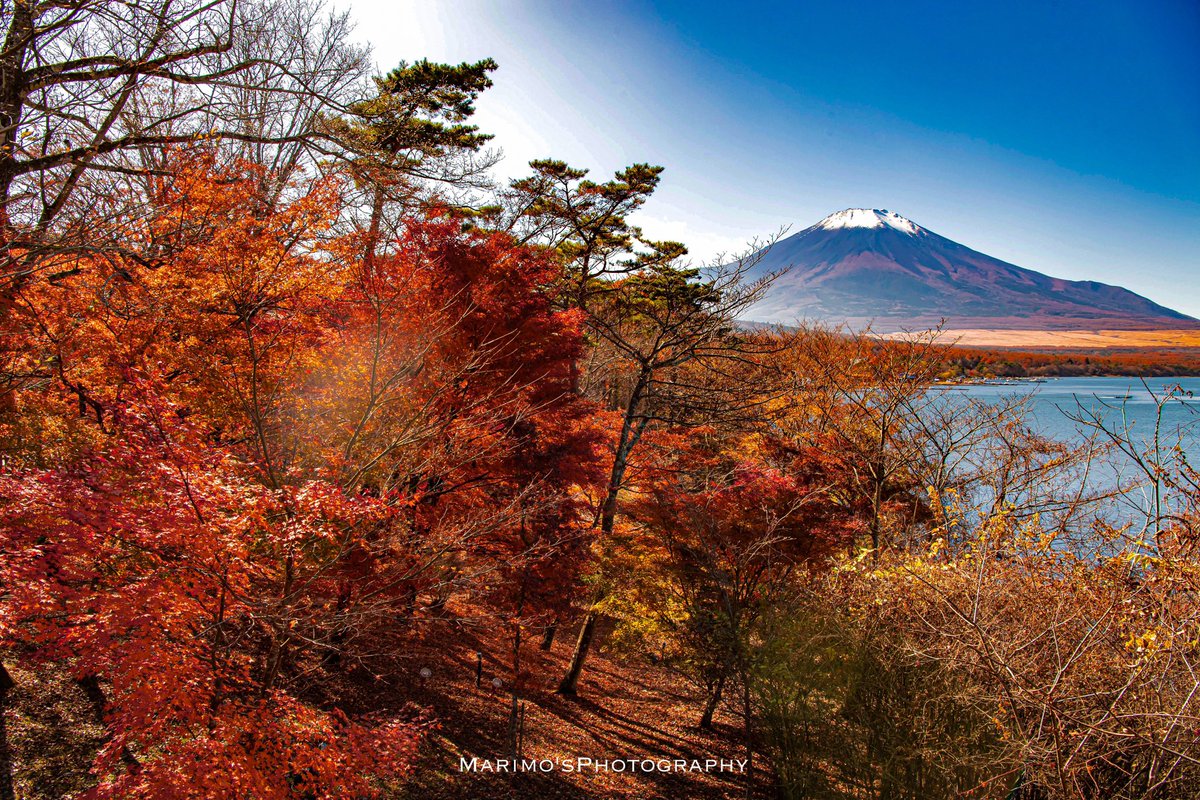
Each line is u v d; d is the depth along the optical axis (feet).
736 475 47.75
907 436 54.95
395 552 31.81
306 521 22.58
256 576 24.50
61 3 25.07
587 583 42.09
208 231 30.09
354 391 32.96
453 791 33.65
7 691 29.78
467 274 39.06
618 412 55.67
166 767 19.33
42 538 20.39
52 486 20.26
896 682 29.63
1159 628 20.15
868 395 58.70
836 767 32.37
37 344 26.09
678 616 40.22
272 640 28.32
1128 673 21.76
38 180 27.86
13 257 24.20
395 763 24.00
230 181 31.91
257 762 20.57
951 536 41.73
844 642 32.19
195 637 21.61
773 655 35.24
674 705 51.70
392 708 39.40
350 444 27.99
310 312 35.19
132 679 19.67
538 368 41.22
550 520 38.78
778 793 38.50
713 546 39.40
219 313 29.99
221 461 23.50
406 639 42.70
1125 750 20.71
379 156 44.09
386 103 52.95
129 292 27.71
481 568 33.12
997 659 22.11
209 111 33.12
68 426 26.66
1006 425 51.01
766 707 35.27
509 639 44.19
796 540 40.83
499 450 36.83
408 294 35.24
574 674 49.96
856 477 55.06
